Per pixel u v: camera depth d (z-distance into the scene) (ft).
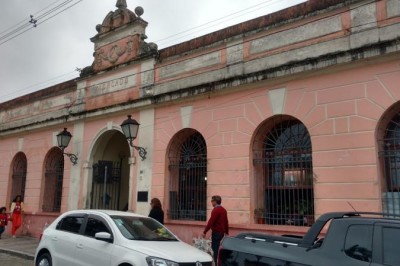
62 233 26.78
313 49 31.22
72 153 50.42
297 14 32.78
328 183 28.96
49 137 54.90
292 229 29.86
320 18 31.37
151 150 41.47
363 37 28.76
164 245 23.36
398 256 14.23
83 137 49.62
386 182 27.37
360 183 27.53
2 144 63.62
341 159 28.66
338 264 15.25
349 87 29.14
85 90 50.67
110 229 24.17
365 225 15.61
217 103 36.86
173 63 41.32
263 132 34.30
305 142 31.91
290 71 31.83
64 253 25.71
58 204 52.90
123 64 46.14
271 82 33.30
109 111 46.09
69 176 50.03
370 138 27.61
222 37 37.60
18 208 53.62
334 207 28.37
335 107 29.58
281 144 33.42
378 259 14.58
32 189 55.52
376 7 28.63
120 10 48.26
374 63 28.17
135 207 41.42
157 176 40.29
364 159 27.63
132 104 43.62
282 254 16.98
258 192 33.50
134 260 21.42
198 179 38.14
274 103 32.94
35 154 56.54
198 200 37.73
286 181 32.32
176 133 39.65
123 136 49.90
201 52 39.01
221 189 34.96
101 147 48.98
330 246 15.94
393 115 27.89
